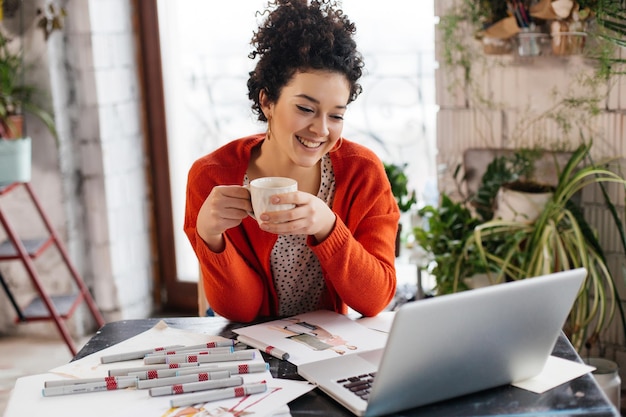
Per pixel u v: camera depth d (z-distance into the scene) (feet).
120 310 11.86
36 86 10.85
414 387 3.88
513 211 8.38
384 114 10.80
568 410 3.91
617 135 8.32
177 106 11.98
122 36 11.57
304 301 5.87
